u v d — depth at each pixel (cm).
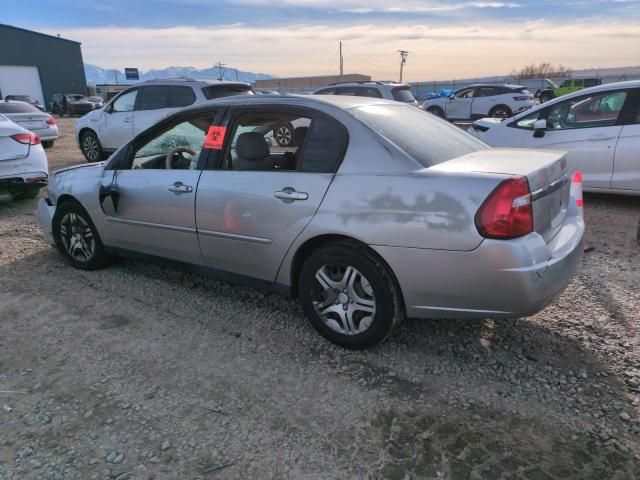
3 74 4209
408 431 246
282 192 316
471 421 253
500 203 257
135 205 398
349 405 267
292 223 314
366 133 300
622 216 611
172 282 434
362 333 306
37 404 270
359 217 289
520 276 257
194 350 323
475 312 276
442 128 362
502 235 257
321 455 232
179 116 388
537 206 272
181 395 277
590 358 304
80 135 1104
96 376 296
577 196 355
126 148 421
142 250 414
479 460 227
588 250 482
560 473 219
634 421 249
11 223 628
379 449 235
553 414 256
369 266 292
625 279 418
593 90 660
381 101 365
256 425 252
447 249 267
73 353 321
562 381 283
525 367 297
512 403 266
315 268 314
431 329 344
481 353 313
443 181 270
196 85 937
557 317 355
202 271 384
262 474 221
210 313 375
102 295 409
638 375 285
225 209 343
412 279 281
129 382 289
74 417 259
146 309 383
